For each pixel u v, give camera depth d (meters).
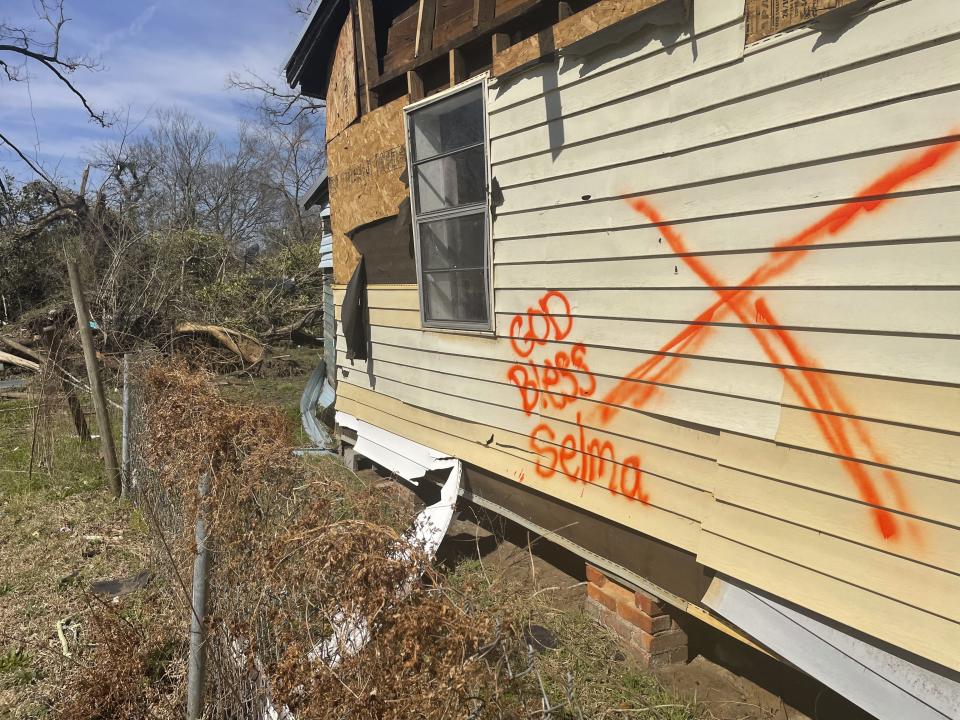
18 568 4.81
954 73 2.02
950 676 2.12
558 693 2.90
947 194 2.06
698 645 3.53
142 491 5.18
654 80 3.04
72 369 9.34
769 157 2.58
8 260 17.12
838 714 2.99
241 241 33.00
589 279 3.51
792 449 2.57
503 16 3.89
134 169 19.86
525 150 3.86
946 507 2.11
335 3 5.79
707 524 2.91
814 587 2.50
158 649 3.43
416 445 5.29
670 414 3.09
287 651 2.08
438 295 4.90
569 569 4.46
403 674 1.73
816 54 2.39
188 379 4.52
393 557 2.00
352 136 5.86
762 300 2.65
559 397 3.79
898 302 2.20
